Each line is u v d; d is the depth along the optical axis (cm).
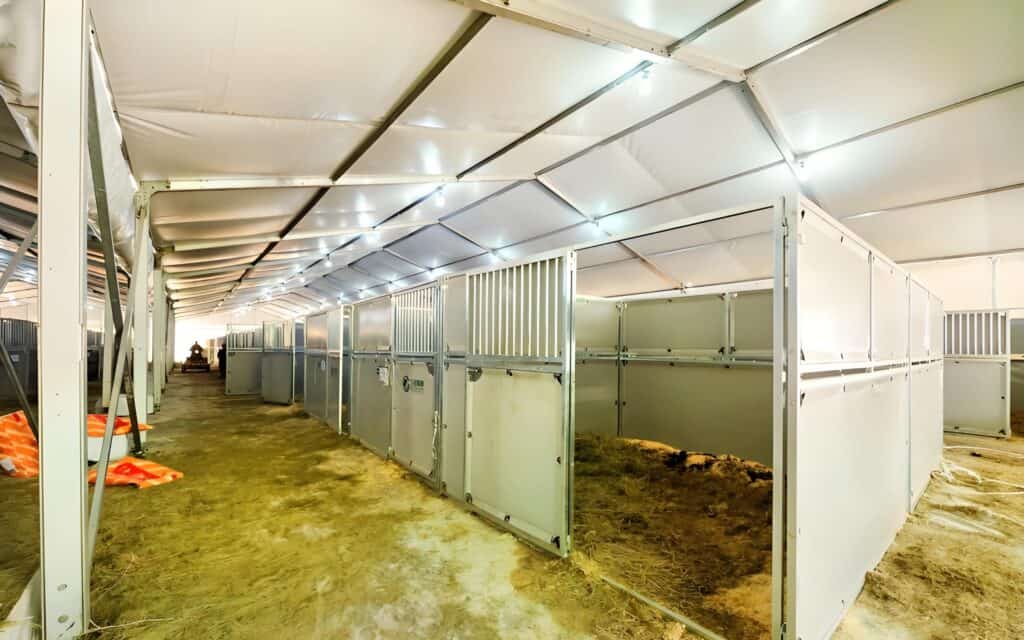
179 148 316
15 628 168
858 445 221
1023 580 236
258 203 478
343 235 718
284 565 247
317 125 315
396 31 223
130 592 219
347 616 203
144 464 414
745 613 207
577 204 557
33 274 903
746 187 454
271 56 225
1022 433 606
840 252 203
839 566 200
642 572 244
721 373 455
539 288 274
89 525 205
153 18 187
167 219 490
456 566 247
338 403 604
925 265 573
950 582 233
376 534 288
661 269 716
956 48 264
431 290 392
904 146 358
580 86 305
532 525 276
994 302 589
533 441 276
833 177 411
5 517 289
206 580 231
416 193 536
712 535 291
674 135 389
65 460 177
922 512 328
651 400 523
